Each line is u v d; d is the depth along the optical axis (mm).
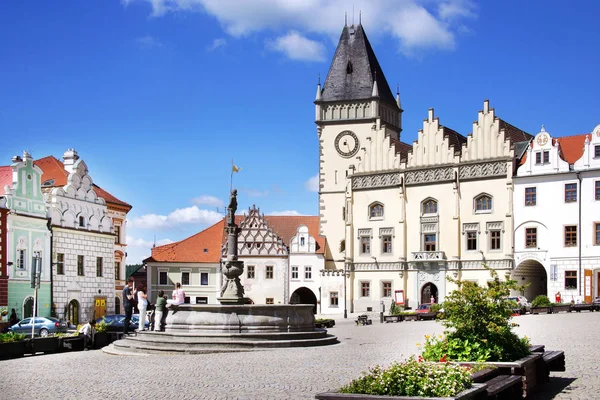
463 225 87500
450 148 89188
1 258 65688
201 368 26578
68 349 38500
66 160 82438
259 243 103062
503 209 84812
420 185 91000
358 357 30000
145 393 20594
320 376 23594
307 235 101812
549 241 81250
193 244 105312
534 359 20562
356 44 107562
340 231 102812
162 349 33656
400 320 68812
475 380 17250
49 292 72875
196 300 102750
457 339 21375
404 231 91750
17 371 27266
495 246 85438
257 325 36250
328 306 99250
